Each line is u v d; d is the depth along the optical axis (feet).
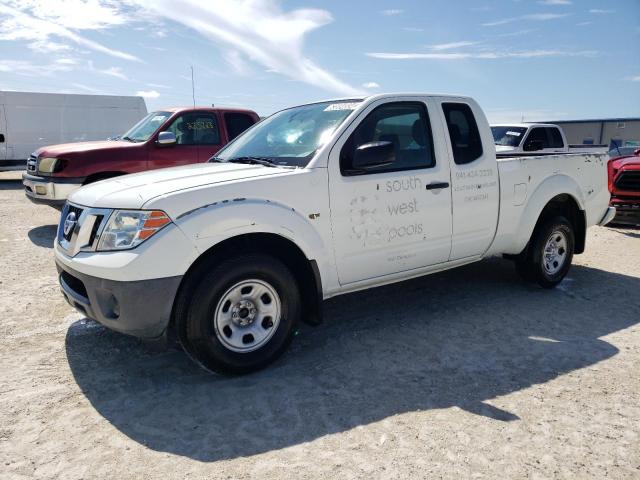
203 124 29.68
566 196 17.99
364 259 12.99
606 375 11.49
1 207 36.73
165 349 12.76
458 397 10.52
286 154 13.15
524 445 8.87
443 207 14.32
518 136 37.96
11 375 11.35
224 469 8.24
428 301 16.66
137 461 8.44
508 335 13.82
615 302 16.69
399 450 8.73
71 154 26.17
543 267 17.42
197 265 10.73
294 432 9.27
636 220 29.09
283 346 11.82
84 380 11.19
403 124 13.91
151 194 10.58
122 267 9.96
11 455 8.55
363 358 12.38
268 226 11.14
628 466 8.33
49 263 20.88
